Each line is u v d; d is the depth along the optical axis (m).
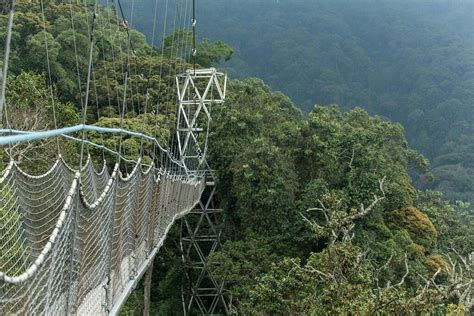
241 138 22.50
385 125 26.36
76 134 15.15
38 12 23.38
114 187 5.41
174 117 24.03
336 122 22.70
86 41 22.52
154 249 8.61
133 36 32.88
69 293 4.06
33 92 13.59
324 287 10.96
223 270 18.31
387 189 20.30
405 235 19.38
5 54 2.98
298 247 19.20
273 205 19.53
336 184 20.09
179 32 30.34
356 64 76.44
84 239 4.45
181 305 22.56
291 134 21.41
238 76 66.19
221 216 23.14
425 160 28.84
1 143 2.67
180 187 13.44
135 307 19.28
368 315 8.73
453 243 24.56
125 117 20.00
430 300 9.09
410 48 77.94
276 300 12.02
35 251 4.55
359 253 10.02
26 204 4.54
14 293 2.89
